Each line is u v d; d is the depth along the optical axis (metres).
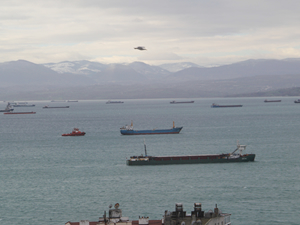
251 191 151.38
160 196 147.38
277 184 161.75
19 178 184.62
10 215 129.25
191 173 186.75
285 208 130.50
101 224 87.69
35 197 149.75
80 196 149.88
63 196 150.38
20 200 145.88
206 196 145.88
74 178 182.12
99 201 143.12
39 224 121.19
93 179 178.75
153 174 186.50
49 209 134.88
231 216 123.75
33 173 196.00
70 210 133.50
